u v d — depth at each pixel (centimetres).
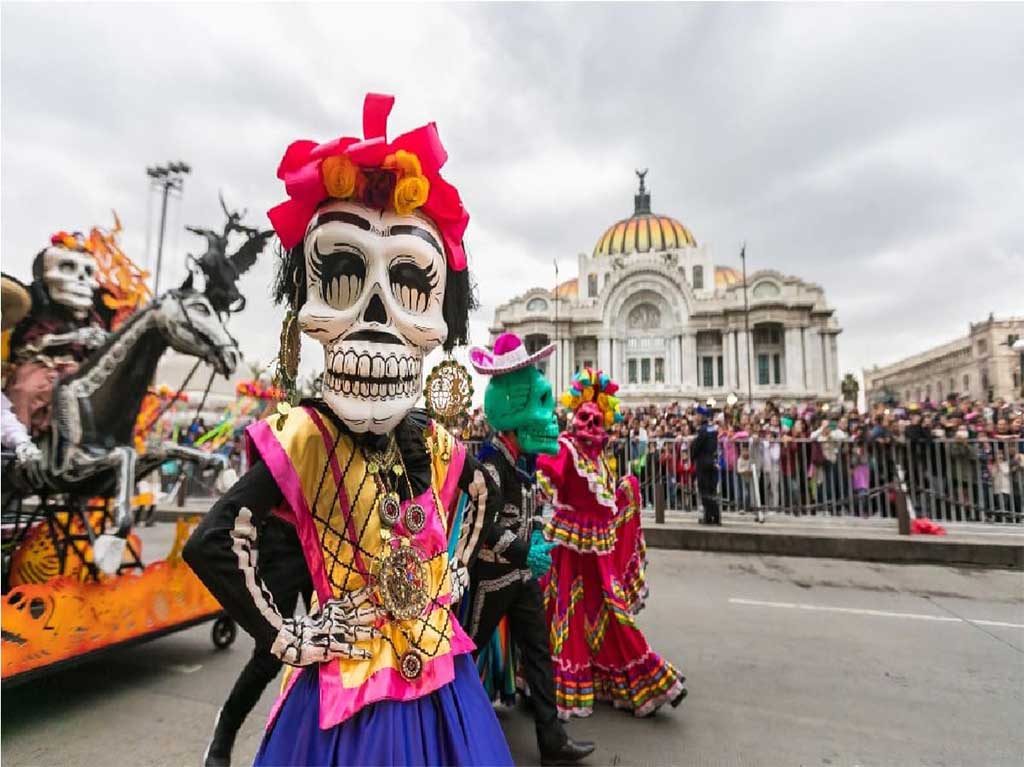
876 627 486
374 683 131
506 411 270
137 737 304
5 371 416
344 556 138
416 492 153
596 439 329
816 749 292
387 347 135
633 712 326
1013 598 577
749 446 934
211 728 314
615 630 331
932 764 279
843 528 838
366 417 134
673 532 829
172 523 1100
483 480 175
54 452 375
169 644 450
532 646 272
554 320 5291
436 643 142
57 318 434
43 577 449
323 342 140
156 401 512
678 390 4869
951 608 541
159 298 415
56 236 423
